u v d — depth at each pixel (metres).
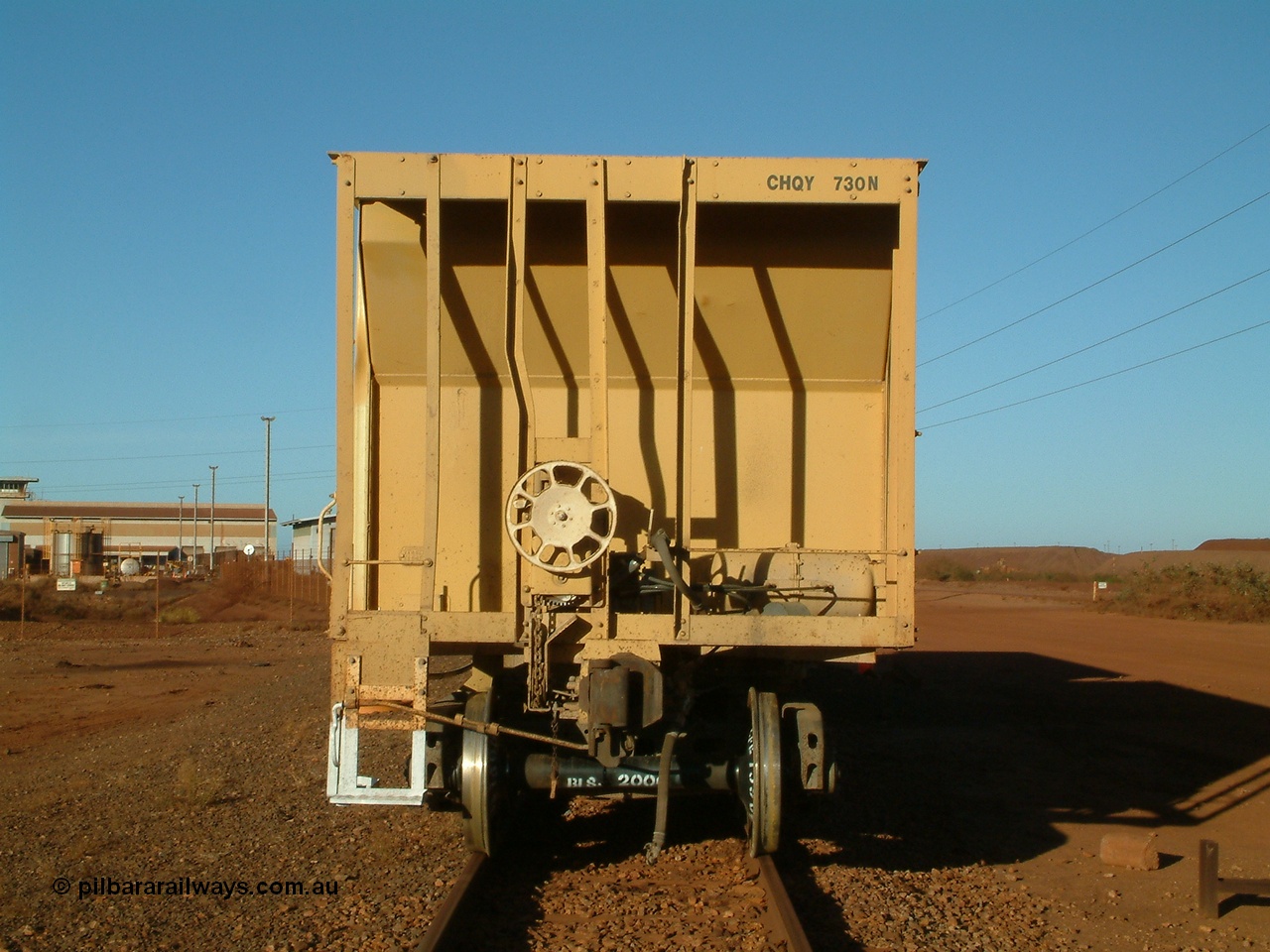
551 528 6.26
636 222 6.73
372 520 6.88
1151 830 8.88
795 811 7.61
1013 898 6.88
